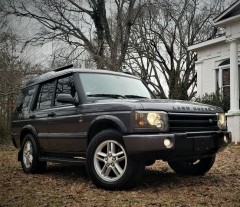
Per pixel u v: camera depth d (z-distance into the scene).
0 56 18.88
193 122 5.22
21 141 7.79
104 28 26.89
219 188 5.29
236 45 14.86
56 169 7.74
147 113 4.86
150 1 27.47
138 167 4.89
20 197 4.89
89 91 5.98
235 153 10.32
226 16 15.25
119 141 5.00
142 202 4.42
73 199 4.70
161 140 4.71
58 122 6.26
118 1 27.20
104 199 4.61
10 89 18.38
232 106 14.59
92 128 5.48
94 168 5.23
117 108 5.11
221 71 18.61
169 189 5.20
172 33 37.91
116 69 22.31
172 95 21.84
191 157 5.22
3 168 8.13
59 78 6.78
